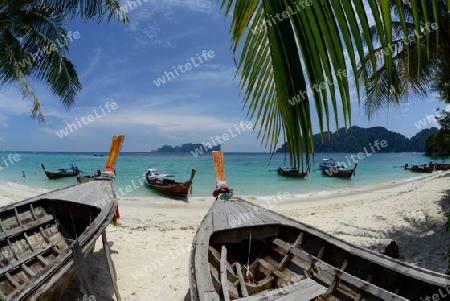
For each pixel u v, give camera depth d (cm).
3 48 818
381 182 2478
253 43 86
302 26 71
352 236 812
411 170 3619
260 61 87
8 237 479
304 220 1036
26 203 562
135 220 1065
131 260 631
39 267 461
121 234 804
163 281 547
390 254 607
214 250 462
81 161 6138
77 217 591
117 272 571
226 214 558
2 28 821
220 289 373
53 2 771
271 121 92
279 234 528
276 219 536
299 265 440
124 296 494
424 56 518
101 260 617
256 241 539
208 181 2572
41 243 526
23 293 287
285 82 81
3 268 410
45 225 569
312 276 407
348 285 371
